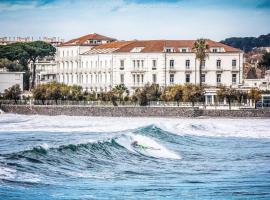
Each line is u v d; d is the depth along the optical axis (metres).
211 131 165.38
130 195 77.44
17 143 127.00
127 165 101.50
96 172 92.94
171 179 89.00
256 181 87.94
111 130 164.12
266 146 132.50
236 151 123.38
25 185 79.06
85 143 108.81
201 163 105.50
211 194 79.19
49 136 146.88
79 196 75.44
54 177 86.06
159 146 123.06
